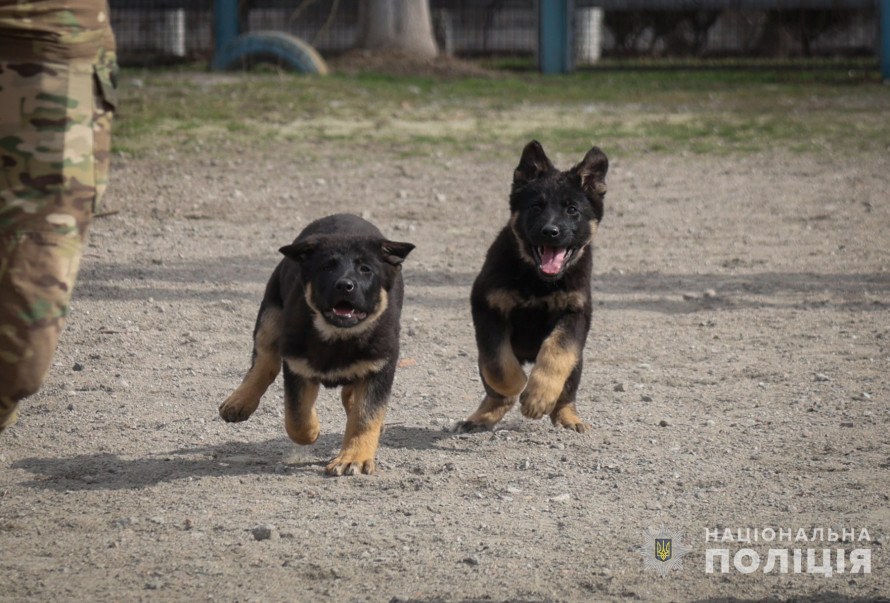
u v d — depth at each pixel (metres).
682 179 15.27
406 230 12.43
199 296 9.41
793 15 29.45
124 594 4.09
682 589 4.16
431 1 29.20
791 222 12.84
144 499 5.12
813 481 5.39
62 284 3.82
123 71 24.30
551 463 5.74
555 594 4.12
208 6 28.08
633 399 7.01
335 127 18.34
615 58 30.25
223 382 7.23
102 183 3.98
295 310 5.46
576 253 6.31
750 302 9.52
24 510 4.96
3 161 3.77
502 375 6.23
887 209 13.34
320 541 4.62
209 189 14.06
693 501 5.14
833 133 18.23
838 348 8.08
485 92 22.73
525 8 29.19
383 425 6.49
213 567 4.35
